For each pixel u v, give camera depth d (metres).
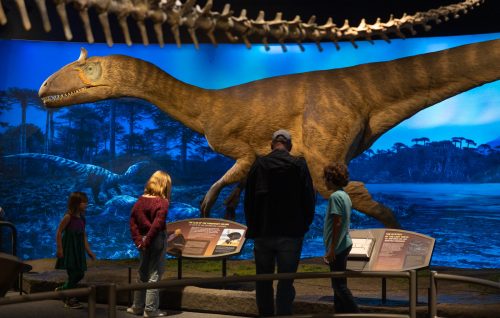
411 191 12.37
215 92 8.66
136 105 13.73
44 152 13.48
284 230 5.26
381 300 6.32
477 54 8.15
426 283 7.33
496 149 11.72
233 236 7.07
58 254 6.92
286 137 5.54
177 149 13.66
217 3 11.09
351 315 4.34
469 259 11.75
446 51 8.28
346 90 8.30
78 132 13.67
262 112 8.45
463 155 12.01
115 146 13.69
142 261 6.49
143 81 8.42
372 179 12.67
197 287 7.01
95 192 13.52
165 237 6.50
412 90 8.23
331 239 5.46
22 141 13.27
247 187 5.42
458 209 11.97
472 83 8.15
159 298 7.01
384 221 8.02
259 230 5.37
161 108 8.59
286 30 6.70
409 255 6.21
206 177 13.56
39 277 7.77
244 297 6.58
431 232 12.12
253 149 8.58
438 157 12.22
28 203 13.30
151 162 13.63
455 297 6.44
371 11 10.78
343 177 5.53
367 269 6.21
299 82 8.53
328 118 8.16
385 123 8.29
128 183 13.59
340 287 5.46
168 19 5.41
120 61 8.39
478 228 11.78
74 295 3.27
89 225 13.36
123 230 13.39
